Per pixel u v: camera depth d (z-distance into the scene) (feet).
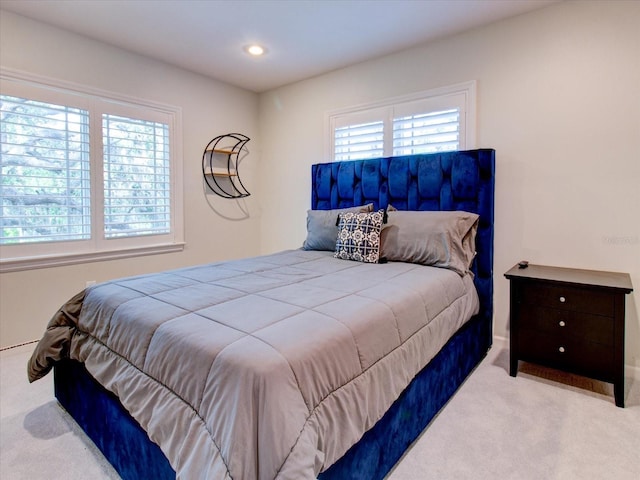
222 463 3.10
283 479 2.98
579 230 7.95
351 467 3.98
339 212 10.11
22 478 4.87
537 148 8.36
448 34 9.39
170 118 11.58
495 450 5.30
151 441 4.15
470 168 8.73
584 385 7.12
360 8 8.23
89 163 9.85
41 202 9.09
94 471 4.99
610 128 7.53
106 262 10.35
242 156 13.80
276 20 8.77
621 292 6.28
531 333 7.25
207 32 9.36
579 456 5.17
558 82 8.05
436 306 6.27
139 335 4.56
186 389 3.77
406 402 5.15
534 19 8.27
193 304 4.99
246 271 7.26
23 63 8.60
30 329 9.04
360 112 11.34
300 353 3.63
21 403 6.61
